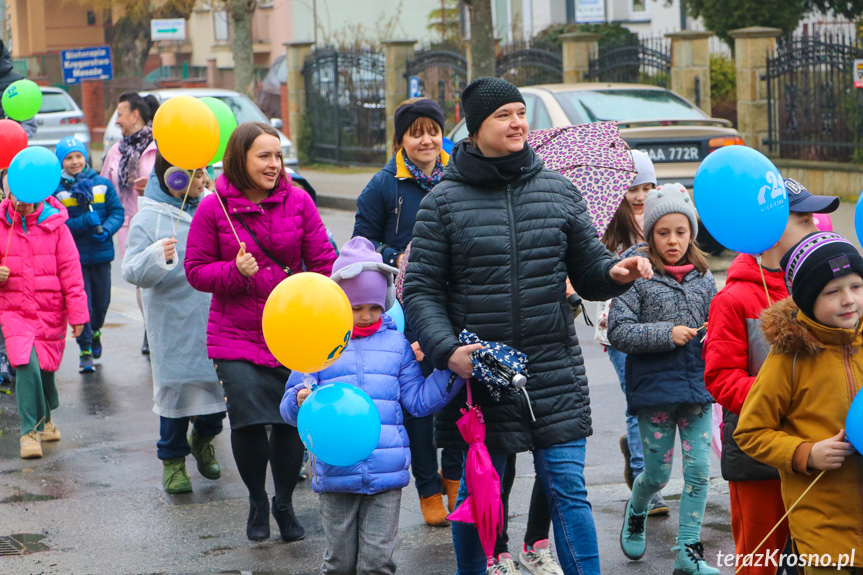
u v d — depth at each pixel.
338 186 25.72
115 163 11.98
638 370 5.73
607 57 23.80
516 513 6.78
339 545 5.05
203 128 6.16
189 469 7.99
